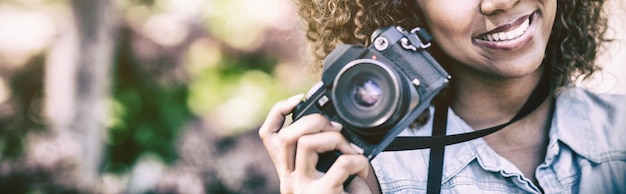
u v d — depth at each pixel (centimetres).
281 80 523
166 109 458
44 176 348
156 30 478
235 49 521
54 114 371
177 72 472
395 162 139
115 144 440
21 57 448
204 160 414
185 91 476
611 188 136
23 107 424
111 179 396
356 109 122
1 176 344
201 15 512
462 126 142
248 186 402
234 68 520
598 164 137
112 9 381
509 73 132
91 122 371
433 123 142
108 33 378
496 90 141
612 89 171
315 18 158
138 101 456
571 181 137
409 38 123
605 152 137
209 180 401
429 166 137
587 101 142
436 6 134
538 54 132
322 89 127
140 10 477
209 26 512
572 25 148
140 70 462
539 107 143
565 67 146
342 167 123
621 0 171
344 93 122
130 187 400
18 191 346
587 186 136
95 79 371
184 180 392
